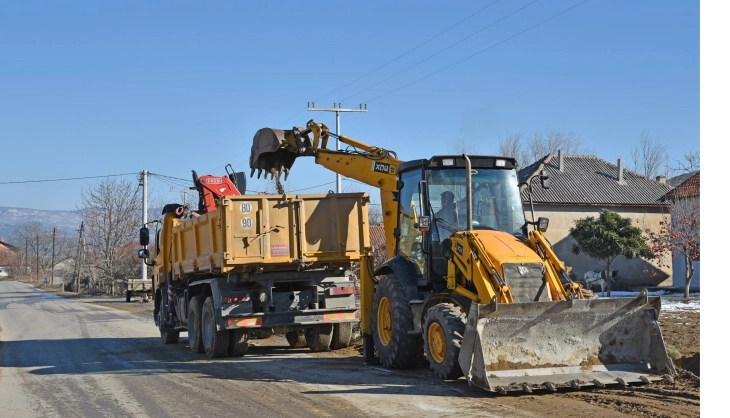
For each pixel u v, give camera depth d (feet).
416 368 36.01
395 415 25.04
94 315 95.81
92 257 198.18
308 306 44.04
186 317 50.42
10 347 54.80
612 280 111.34
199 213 55.42
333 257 42.55
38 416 27.58
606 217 94.53
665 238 84.64
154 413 27.30
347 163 43.62
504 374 28.37
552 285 30.60
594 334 29.94
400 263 36.45
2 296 186.39
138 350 50.34
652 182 123.34
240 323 42.27
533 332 29.19
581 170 124.67
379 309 37.81
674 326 48.29
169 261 55.31
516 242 32.32
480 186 35.42
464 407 25.94
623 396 26.78
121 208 186.29
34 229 508.12
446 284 34.35
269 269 42.78
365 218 43.34
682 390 27.32
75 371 39.68
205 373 37.22
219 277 44.75
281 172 45.88
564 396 27.32
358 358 42.09
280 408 27.20
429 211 34.65
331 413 25.86
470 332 28.14
